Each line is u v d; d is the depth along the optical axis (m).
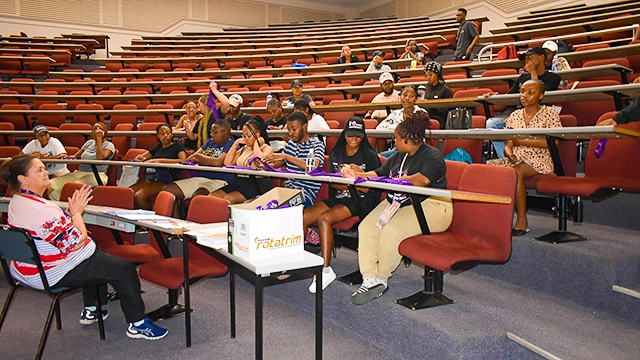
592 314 2.39
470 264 2.28
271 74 9.66
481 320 2.25
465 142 3.66
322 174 3.03
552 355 1.95
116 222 2.80
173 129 5.80
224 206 2.84
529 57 3.83
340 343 2.53
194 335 2.69
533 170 3.05
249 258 1.92
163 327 2.80
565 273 2.56
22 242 2.29
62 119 7.27
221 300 3.25
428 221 2.63
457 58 8.60
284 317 2.92
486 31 12.26
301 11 16.38
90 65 11.73
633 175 2.84
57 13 12.98
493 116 4.91
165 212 2.95
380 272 2.59
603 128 2.37
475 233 2.50
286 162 3.65
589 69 4.11
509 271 2.82
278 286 3.27
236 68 11.12
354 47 10.94
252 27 15.58
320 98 7.59
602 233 2.94
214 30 15.21
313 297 2.98
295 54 10.73
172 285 2.55
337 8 16.84
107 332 2.79
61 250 2.34
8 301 2.52
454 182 2.89
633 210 3.04
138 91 8.57
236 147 4.20
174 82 8.65
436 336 2.14
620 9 8.99
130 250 3.14
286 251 2.01
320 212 3.09
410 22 13.66
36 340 2.68
